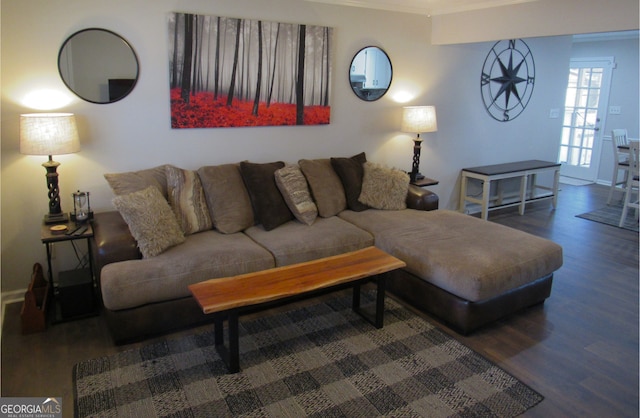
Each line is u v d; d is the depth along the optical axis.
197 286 2.54
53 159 3.29
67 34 3.15
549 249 3.27
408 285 3.32
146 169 3.49
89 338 2.86
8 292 3.32
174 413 2.21
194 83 3.64
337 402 2.30
